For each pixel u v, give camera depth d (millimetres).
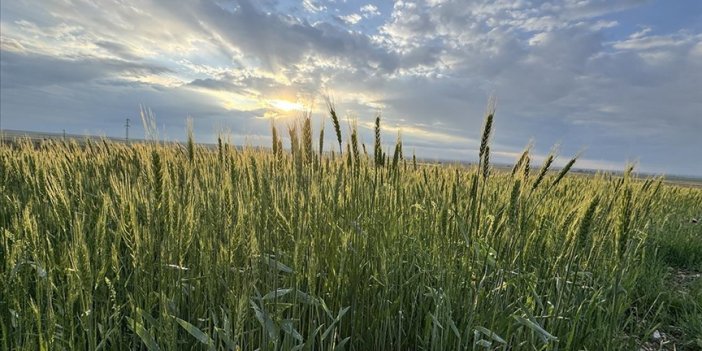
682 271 1452
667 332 936
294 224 614
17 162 1090
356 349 684
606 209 760
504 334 651
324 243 688
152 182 590
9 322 501
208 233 613
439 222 726
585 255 796
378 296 709
